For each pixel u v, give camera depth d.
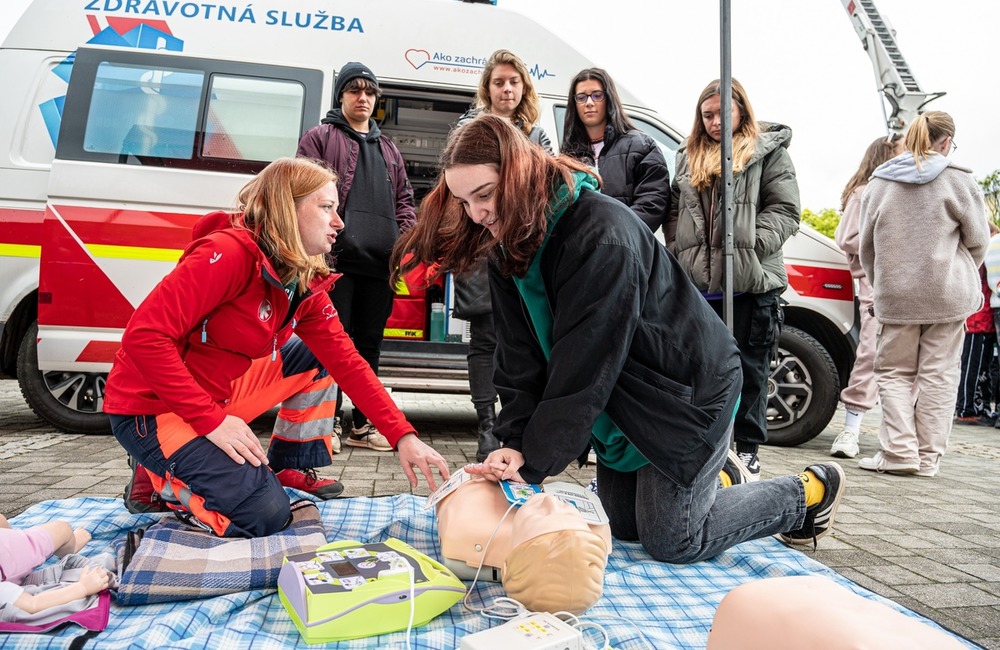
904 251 3.91
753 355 3.38
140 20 4.41
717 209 3.32
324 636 1.55
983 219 3.90
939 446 3.98
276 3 4.55
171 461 2.01
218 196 4.14
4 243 4.13
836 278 4.70
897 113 7.58
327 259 3.48
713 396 1.92
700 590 1.98
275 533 2.10
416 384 4.36
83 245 3.99
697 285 3.40
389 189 3.84
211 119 4.25
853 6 7.74
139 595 1.71
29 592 1.62
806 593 1.24
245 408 2.50
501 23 4.75
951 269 3.85
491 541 1.87
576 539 1.62
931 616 1.92
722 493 2.17
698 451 1.91
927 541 2.64
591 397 1.79
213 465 2.00
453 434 4.85
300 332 2.34
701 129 3.39
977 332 7.12
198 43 4.40
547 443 1.84
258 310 2.11
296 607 1.62
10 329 4.23
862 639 1.08
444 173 1.71
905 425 3.97
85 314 4.00
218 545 1.93
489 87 3.63
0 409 5.49
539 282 1.88
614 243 1.75
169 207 4.09
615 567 2.17
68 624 1.54
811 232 4.78
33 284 4.14
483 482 2.00
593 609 1.81
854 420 4.54
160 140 4.18
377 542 2.08
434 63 4.62
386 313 3.91
